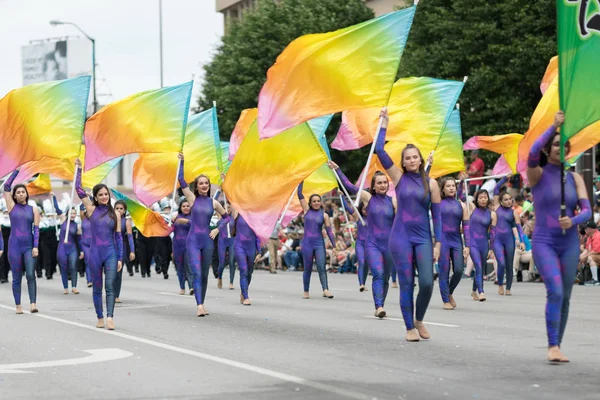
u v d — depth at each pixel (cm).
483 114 3359
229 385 849
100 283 1360
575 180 951
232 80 4984
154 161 2269
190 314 1574
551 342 961
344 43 1354
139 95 1941
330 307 1688
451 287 1655
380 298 1438
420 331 1162
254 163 1523
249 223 1530
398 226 1120
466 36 3409
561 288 943
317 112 1361
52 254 2841
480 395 785
